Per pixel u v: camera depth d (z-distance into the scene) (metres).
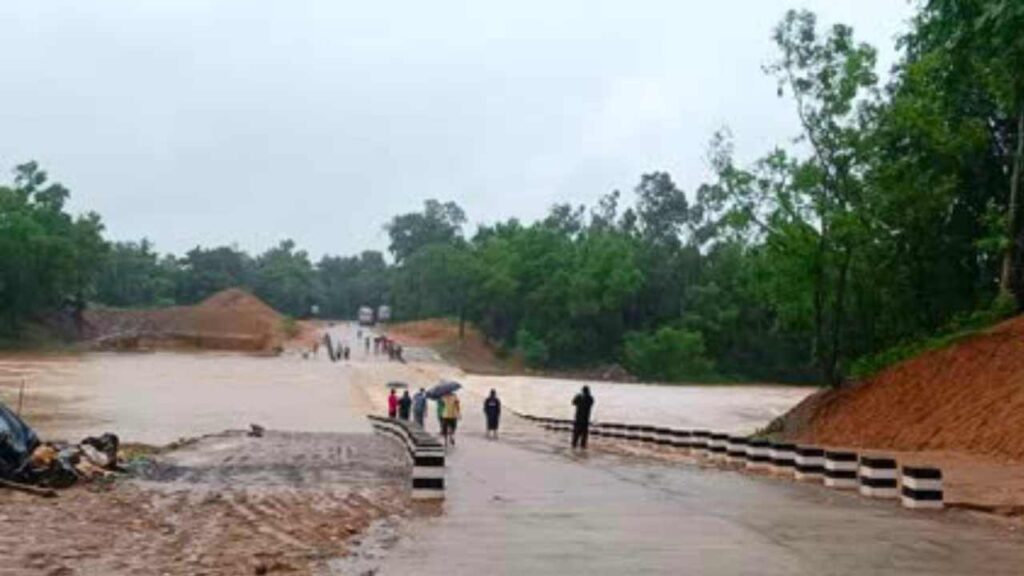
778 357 141.50
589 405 37.38
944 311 45.50
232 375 96.31
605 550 13.52
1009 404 30.91
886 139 41.06
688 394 96.44
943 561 12.84
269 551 13.42
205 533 15.10
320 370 106.06
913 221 42.66
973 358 35.34
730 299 143.75
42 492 19.12
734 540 14.48
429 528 15.68
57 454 22.00
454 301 184.50
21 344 134.75
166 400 70.06
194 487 21.91
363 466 28.44
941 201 41.94
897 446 33.84
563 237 168.25
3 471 20.16
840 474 22.56
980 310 41.97
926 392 35.94
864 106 41.41
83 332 153.88
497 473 25.73
